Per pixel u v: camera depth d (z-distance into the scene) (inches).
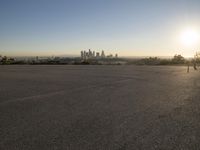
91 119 308.8
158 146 219.1
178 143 227.0
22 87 630.5
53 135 247.3
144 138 240.1
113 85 681.0
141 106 391.9
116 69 1643.7
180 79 892.0
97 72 1280.8
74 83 727.1
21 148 213.6
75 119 308.5
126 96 490.3
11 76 996.6
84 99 452.4
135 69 1657.2
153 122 297.3
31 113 339.9
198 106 395.9
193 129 270.4
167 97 482.3
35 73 1187.3
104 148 213.8
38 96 485.7
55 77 947.3
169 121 302.5
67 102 421.4
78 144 223.1
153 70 1521.9
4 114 333.4
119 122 296.0
